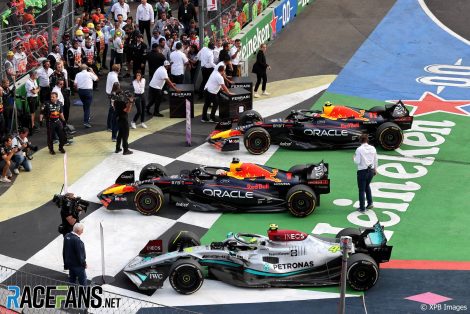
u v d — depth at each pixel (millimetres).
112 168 48062
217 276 36406
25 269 37656
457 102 58188
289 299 34938
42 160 49344
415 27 72250
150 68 58938
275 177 42875
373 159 42000
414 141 51625
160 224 41594
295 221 41656
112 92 49719
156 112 56344
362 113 50656
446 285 35812
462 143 51500
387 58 66812
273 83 63094
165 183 42906
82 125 54781
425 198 44281
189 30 65938
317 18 75625
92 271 37312
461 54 67250
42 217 42688
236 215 42469
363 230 37344
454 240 39875
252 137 49406
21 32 58969
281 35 72500
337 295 35188
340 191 45125
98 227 41375
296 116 50625
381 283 36125
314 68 65500
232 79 57812
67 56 58719
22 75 56750
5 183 46469
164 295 35500
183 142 51875
